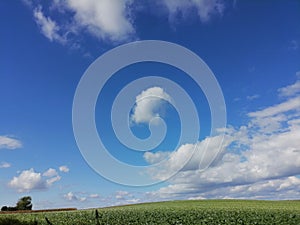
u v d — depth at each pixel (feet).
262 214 100.53
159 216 104.12
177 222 91.25
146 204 208.03
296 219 89.30
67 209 191.83
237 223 87.10
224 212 108.68
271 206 152.56
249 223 86.07
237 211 110.83
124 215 109.40
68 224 94.38
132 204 220.02
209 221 91.40
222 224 87.04
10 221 95.20
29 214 129.59
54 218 106.42
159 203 211.20
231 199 217.97
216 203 185.98
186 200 221.05
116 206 212.43
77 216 110.93
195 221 92.32
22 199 231.91
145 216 105.50
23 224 93.66
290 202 190.49
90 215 112.68
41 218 106.93
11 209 224.53
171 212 114.11
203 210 118.83
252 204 173.17
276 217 92.32
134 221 96.99
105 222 95.91
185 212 112.78
